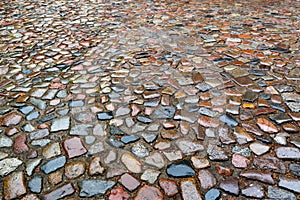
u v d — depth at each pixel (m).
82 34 4.55
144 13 5.57
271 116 2.55
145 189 1.91
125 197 1.86
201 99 2.84
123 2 6.33
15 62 3.66
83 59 3.72
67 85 3.12
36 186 1.94
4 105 2.78
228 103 2.76
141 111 2.68
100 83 3.16
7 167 2.08
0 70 3.46
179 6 6.04
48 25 4.95
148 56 3.79
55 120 2.56
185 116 2.60
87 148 2.25
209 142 2.29
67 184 1.95
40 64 3.60
